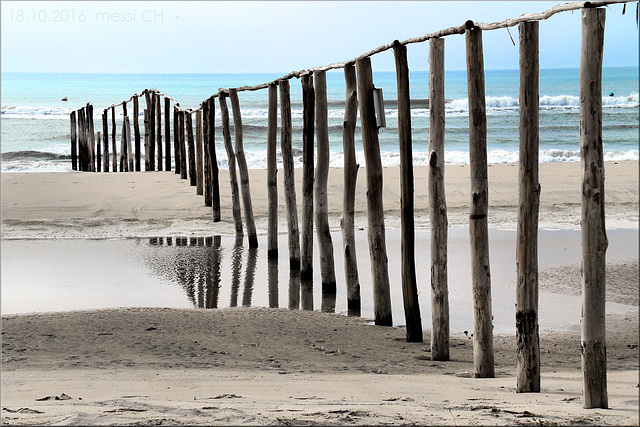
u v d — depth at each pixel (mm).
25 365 14969
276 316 20797
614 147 77062
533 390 11914
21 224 36438
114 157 69188
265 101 135500
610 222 36062
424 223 36844
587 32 10023
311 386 12227
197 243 33406
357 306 22594
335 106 131250
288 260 30094
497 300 22828
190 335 18328
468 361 15805
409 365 15242
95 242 33250
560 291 23953
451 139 85062
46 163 74812
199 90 187125
